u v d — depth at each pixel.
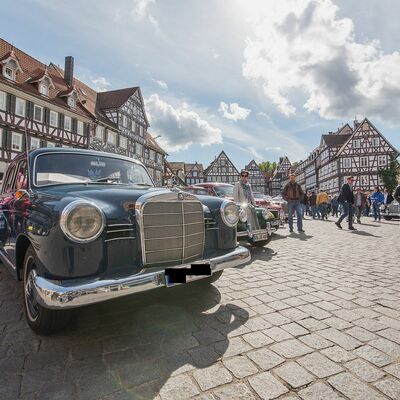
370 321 2.51
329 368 1.83
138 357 1.97
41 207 2.14
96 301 1.83
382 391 1.61
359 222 12.66
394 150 39.75
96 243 2.00
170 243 2.38
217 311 2.73
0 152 19.34
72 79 27.66
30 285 2.36
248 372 1.79
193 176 69.00
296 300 3.02
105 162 3.51
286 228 10.56
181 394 1.60
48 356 1.99
